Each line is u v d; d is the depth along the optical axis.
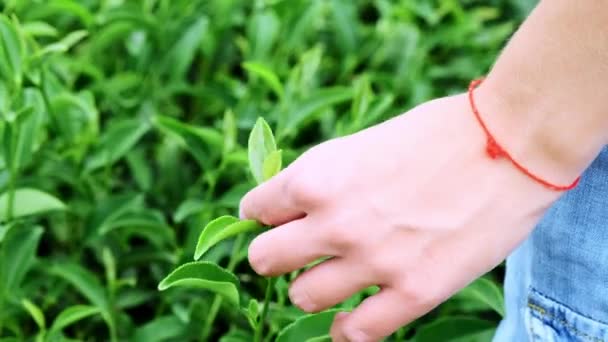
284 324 0.71
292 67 1.12
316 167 0.53
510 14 1.30
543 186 0.52
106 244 0.84
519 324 0.64
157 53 0.98
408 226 0.52
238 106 0.95
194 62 1.10
